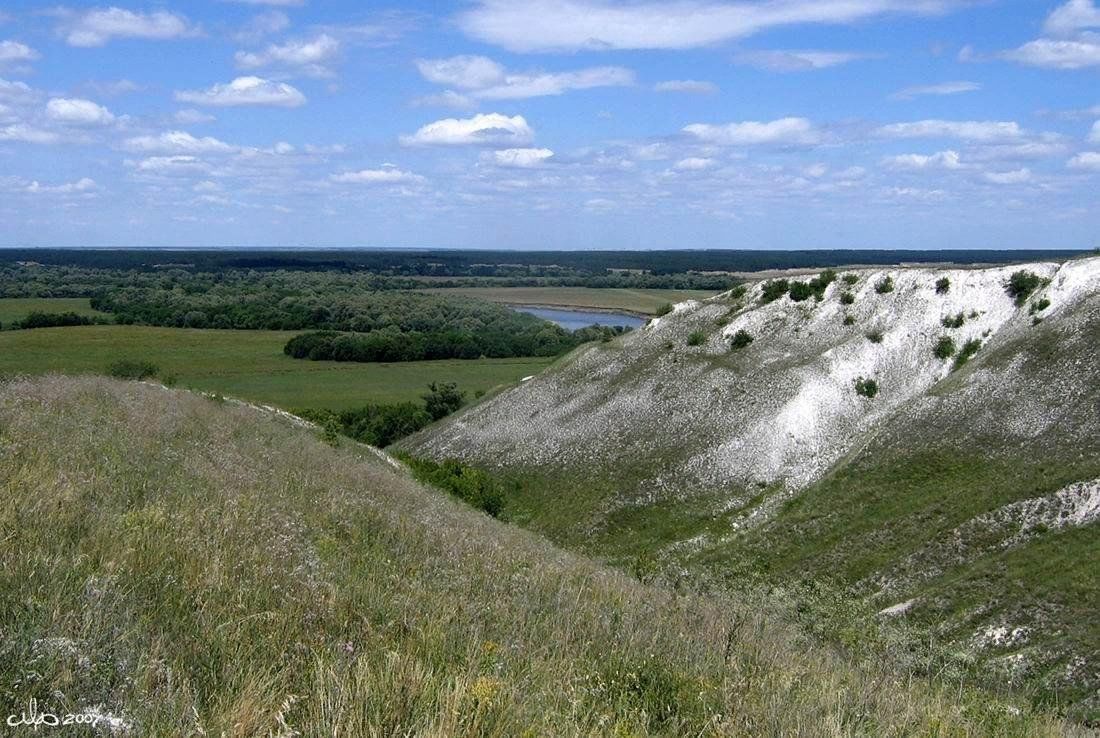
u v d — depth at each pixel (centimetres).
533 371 10719
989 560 3234
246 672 697
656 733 767
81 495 1156
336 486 2042
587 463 5403
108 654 660
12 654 615
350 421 7938
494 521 3475
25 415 1731
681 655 1043
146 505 1192
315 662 734
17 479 1145
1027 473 3766
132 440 1778
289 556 1099
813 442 4975
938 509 3772
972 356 5269
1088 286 5081
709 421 5350
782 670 1061
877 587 3394
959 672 1848
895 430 4656
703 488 4825
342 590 1012
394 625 922
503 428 6191
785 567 3819
